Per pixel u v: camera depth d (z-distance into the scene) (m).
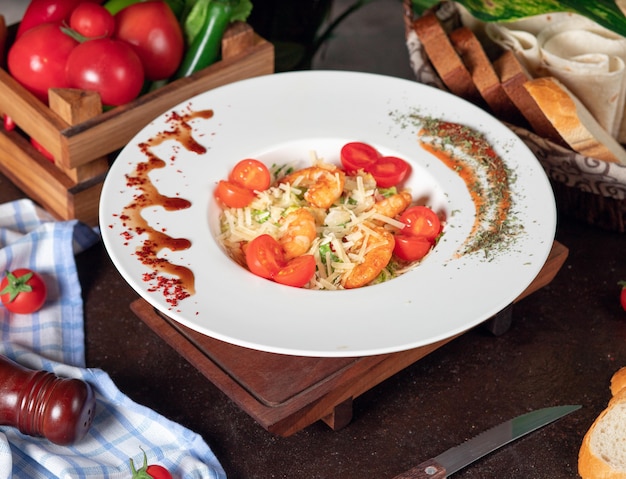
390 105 0.80
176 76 0.87
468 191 0.74
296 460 0.66
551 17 0.87
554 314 0.76
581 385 0.71
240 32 0.87
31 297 0.74
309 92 0.81
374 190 0.74
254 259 0.67
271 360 0.65
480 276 0.67
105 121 0.79
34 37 0.81
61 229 0.78
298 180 0.75
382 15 1.08
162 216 0.70
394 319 0.64
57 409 0.63
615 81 0.82
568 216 0.85
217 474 0.63
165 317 0.69
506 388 0.71
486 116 0.79
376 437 0.67
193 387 0.71
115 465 0.65
